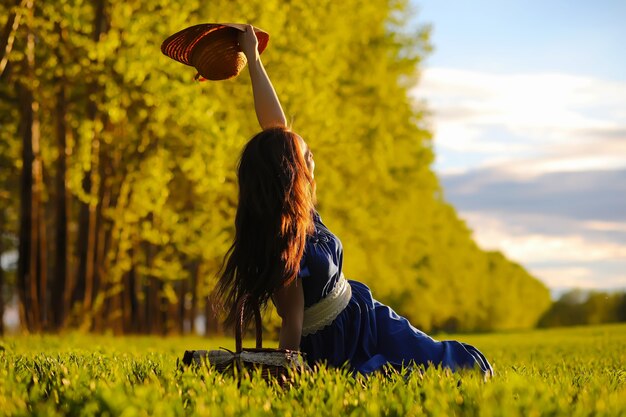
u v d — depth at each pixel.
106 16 18.47
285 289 4.05
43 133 22.61
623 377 5.54
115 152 22.23
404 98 33.41
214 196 24.56
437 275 51.22
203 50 4.66
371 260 33.00
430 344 4.32
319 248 4.11
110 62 16.69
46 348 10.43
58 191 21.12
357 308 4.30
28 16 16.20
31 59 18.03
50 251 28.95
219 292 4.12
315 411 3.25
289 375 3.87
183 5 16.41
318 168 25.00
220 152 17.48
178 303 35.12
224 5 18.66
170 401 3.32
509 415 2.95
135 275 29.28
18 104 21.03
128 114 20.22
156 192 20.83
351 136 27.39
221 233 25.16
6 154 22.77
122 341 16.22
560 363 8.27
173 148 21.38
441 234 51.44
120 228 26.14
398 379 3.83
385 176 31.41
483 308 87.50
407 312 50.12
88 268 22.33
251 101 20.95
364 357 4.29
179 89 16.20
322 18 24.27
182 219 25.92
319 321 4.22
